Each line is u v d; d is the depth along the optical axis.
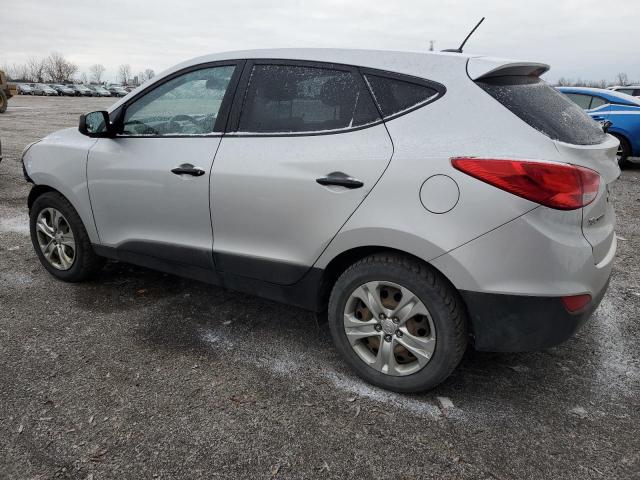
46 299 3.71
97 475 2.08
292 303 2.90
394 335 2.56
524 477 2.10
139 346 3.08
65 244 3.90
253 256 2.89
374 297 2.56
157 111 3.25
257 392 2.65
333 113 2.62
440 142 2.31
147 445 2.25
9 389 2.62
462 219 2.24
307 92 2.71
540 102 2.43
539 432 2.37
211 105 3.02
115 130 3.39
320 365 2.91
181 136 3.11
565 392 2.67
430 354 2.47
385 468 2.14
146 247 3.37
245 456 2.20
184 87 3.14
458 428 2.39
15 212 6.02
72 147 3.62
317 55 2.75
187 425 2.39
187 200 3.05
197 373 2.81
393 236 2.38
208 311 3.57
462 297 2.33
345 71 2.63
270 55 2.89
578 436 2.34
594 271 2.30
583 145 2.29
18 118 19.62
